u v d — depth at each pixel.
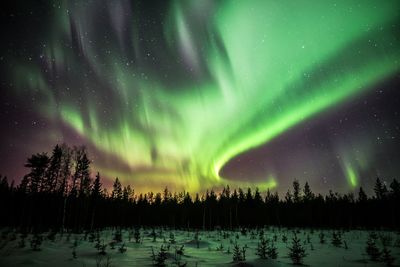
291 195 59.53
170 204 58.16
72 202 35.41
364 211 47.56
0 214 37.50
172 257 11.47
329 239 22.62
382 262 11.12
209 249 15.06
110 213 48.78
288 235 27.53
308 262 11.09
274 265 9.81
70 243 16.30
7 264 9.43
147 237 22.44
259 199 58.59
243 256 12.31
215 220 54.62
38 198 34.00
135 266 9.66
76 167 34.50
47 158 32.97
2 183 45.12
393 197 47.38
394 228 40.06
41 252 12.08
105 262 10.31
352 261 11.36
